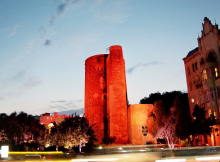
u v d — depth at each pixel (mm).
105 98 68438
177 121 45312
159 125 48406
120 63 62312
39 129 82625
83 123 49000
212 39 47750
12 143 57031
